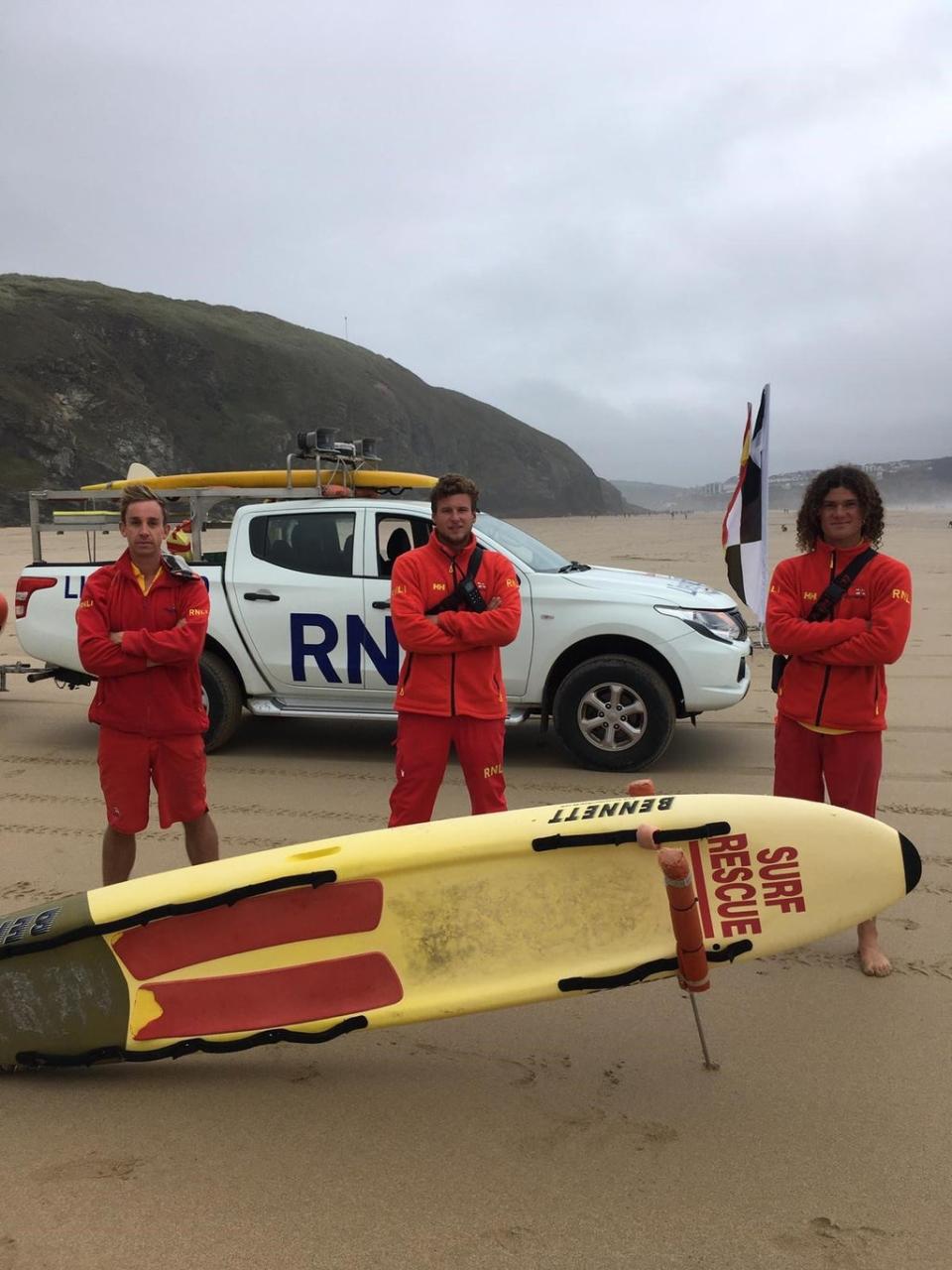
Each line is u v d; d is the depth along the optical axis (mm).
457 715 3639
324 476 7219
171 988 2727
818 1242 2088
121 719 3449
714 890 2602
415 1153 2404
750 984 3281
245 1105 2623
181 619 3439
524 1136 2471
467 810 5414
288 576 6266
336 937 2719
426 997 2648
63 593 6668
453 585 3652
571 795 5523
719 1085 2695
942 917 3777
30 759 6492
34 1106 2631
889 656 3211
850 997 3182
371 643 6129
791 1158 2371
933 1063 2787
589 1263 2031
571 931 2645
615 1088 2688
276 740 7031
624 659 5836
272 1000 2701
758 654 9828
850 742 3369
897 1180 2287
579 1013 3117
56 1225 2158
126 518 3385
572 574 6145
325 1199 2238
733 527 9961
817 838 2607
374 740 7043
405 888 2703
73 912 2756
